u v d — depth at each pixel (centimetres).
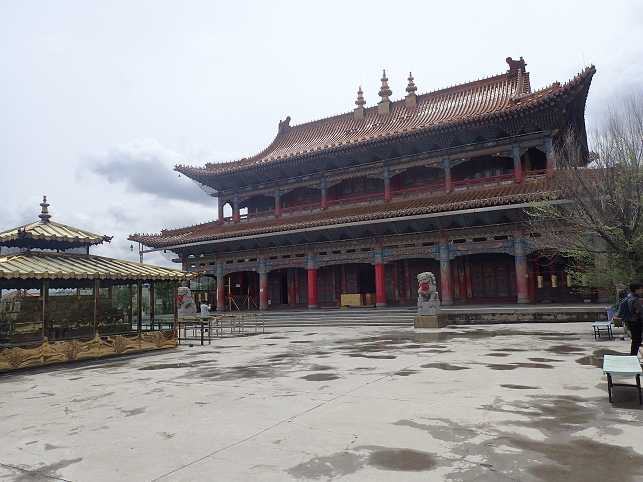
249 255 4462
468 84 4512
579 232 2164
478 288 3934
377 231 3812
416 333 2409
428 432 734
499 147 3634
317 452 664
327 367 1417
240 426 810
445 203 3503
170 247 4659
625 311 1138
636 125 1958
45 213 2069
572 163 2216
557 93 3091
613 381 1070
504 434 711
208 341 2386
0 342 1675
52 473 627
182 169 4984
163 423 852
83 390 1211
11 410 1009
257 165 4588
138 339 1977
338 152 4191
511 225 3338
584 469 571
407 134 3766
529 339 1944
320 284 4678
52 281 1847
